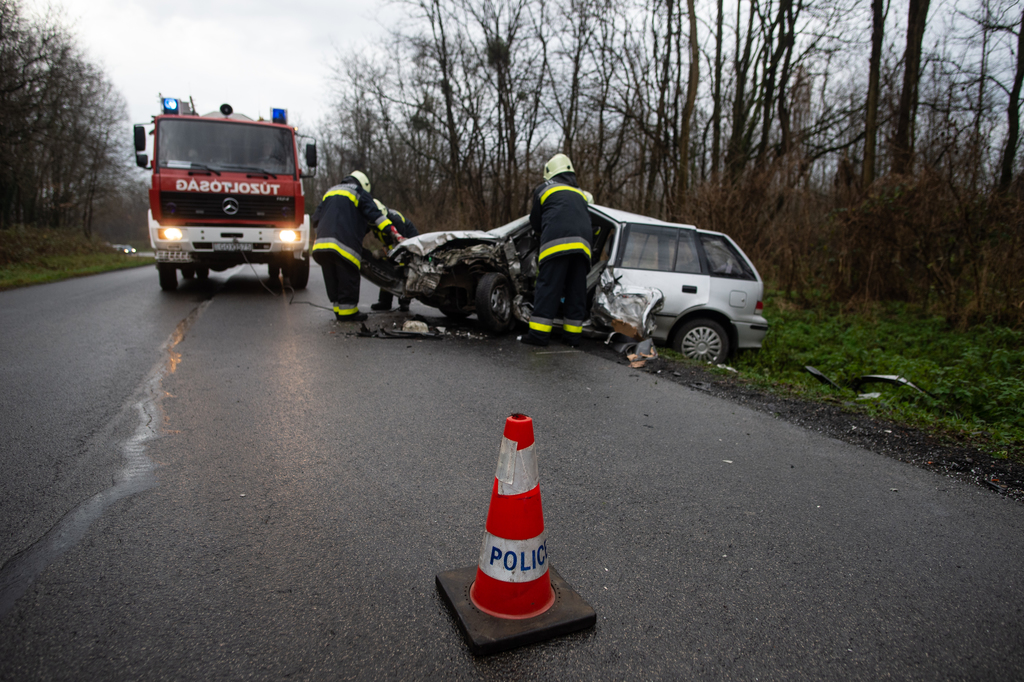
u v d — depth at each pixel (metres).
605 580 2.25
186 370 4.93
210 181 9.37
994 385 5.36
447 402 4.36
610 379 5.24
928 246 9.70
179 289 10.69
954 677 1.83
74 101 29.91
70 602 1.98
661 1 15.84
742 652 1.89
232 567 2.22
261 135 9.87
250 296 9.89
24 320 7.02
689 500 2.94
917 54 12.00
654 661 1.83
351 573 2.21
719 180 12.16
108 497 2.70
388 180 28.23
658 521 2.71
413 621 1.97
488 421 3.98
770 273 11.63
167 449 3.28
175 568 2.20
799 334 8.38
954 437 4.04
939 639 2.00
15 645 1.78
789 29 15.42
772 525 2.72
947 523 2.82
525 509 1.95
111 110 35.78
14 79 22.41
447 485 2.97
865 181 12.33
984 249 9.11
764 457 3.56
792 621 2.05
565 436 3.78
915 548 2.58
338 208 7.16
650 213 16.73
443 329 7.25
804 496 3.05
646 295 6.33
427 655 1.81
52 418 3.66
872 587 2.28
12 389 4.21
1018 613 2.16
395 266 7.47
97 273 15.38
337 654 1.80
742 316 6.87
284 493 2.82
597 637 1.93
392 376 5.01
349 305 7.36
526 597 1.95
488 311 6.82
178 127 9.48
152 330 6.62
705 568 2.35
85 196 36.75
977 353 6.86
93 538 2.37
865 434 4.04
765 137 16.45
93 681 1.65
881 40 12.47
